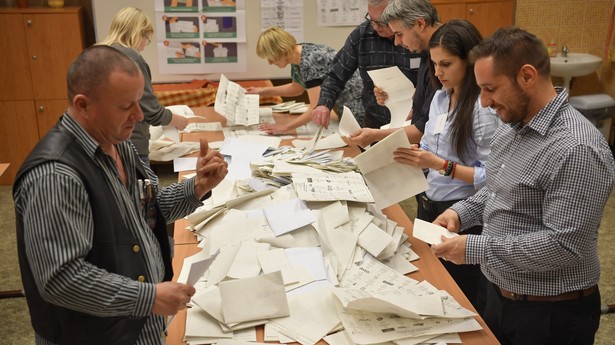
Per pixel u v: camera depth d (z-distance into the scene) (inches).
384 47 133.9
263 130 144.7
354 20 208.5
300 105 166.2
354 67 139.6
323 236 86.0
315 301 73.9
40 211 52.7
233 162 119.6
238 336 68.6
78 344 58.6
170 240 76.9
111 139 58.9
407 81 120.7
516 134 70.7
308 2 204.5
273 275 73.5
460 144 91.5
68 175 54.1
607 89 235.9
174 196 72.7
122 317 59.4
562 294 70.9
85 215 55.3
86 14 209.2
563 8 227.3
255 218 91.7
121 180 61.8
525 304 72.9
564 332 72.0
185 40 202.1
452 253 72.5
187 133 144.4
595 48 234.5
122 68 56.3
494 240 70.7
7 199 194.9
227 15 201.6
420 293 75.4
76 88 56.2
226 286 72.5
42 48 194.7
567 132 65.1
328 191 96.8
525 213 70.2
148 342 63.7
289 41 151.1
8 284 144.6
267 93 167.8
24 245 56.4
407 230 95.0
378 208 92.1
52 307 57.9
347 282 78.4
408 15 104.3
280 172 106.0
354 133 114.4
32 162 54.4
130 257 60.0
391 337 66.6
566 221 64.3
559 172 64.5
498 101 67.3
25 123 201.6
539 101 67.0
